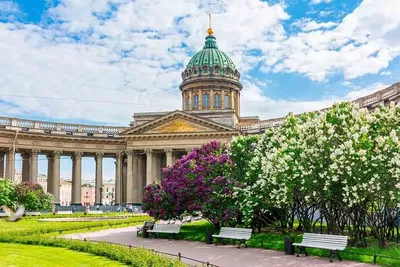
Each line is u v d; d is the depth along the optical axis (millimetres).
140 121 77625
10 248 22609
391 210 23047
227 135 68875
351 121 21906
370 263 18250
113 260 18703
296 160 21906
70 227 33438
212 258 20094
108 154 76750
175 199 29047
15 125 66875
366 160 19641
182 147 70625
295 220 36844
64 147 71250
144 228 29312
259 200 25234
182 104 90938
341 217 25641
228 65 89875
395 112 21984
